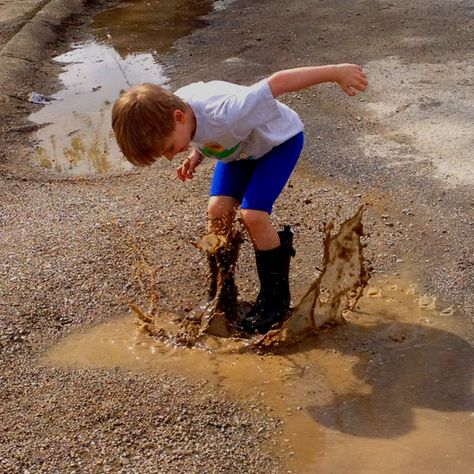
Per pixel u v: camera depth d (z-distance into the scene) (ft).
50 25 17.06
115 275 9.21
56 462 7.18
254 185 8.23
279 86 7.84
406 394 7.80
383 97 12.89
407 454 7.23
